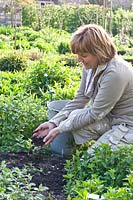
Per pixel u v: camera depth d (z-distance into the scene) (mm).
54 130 4625
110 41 4555
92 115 4582
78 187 3871
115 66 4531
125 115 4723
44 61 8375
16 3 21297
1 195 3611
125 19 22141
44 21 22641
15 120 5449
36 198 3773
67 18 23031
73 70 9031
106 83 4512
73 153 5086
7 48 15219
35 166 4793
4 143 5273
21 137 5273
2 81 8211
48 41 18172
